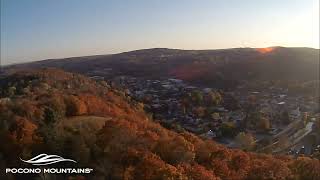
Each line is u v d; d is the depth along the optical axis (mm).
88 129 75688
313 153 131750
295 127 187625
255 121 191250
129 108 158125
